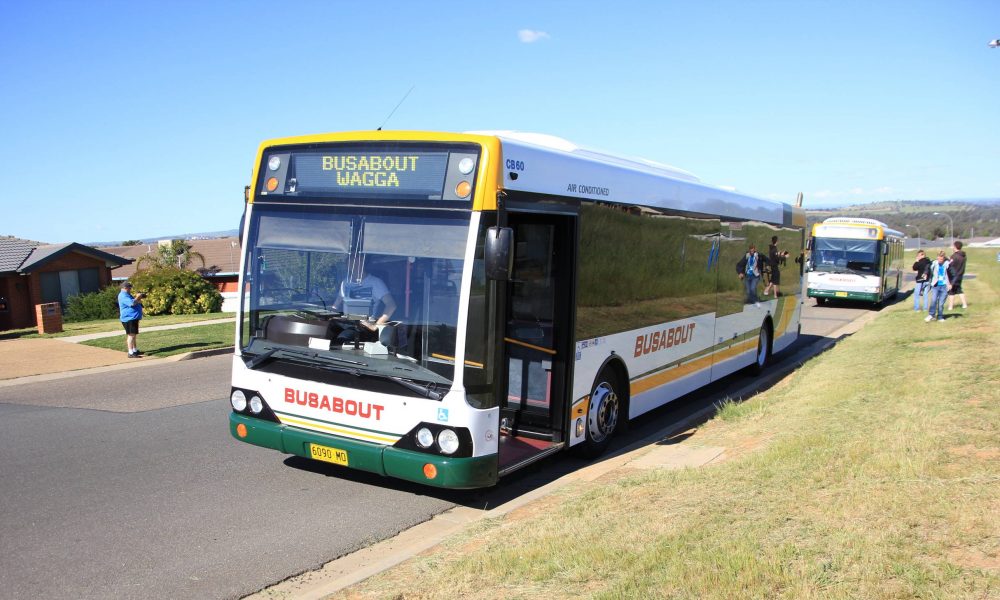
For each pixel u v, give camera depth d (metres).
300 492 6.99
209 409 10.71
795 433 7.79
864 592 4.01
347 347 6.22
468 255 5.78
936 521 4.91
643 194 8.69
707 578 4.28
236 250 51.19
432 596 4.43
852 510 5.23
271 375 6.64
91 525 6.10
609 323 8.03
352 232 6.28
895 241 35.03
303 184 6.58
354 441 6.18
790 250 15.68
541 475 7.57
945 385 9.62
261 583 5.04
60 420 9.99
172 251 45.47
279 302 6.63
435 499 6.83
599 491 6.36
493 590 4.45
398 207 6.10
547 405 7.40
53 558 5.42
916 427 7.40
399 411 5.95
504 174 6.02
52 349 17.23
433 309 5.88
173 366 15.04
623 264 8.28
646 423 10.33
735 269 12.04
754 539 4.84
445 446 5.77
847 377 11.21
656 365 9.28
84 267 35.12
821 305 32.34
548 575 4.57
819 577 4.21
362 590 4.65
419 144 6.08
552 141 7.73
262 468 7.74
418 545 5.57
